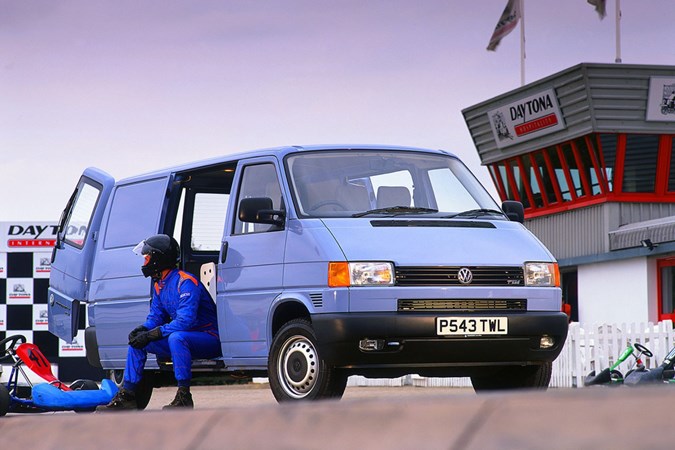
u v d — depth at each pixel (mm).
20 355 13727
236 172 11594
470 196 11664
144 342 11297
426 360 10250
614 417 2293
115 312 12844
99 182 13984
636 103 36781
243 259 11117
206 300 11648
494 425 2402
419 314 10148
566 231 39031
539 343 10648
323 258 10219
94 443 3613
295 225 10641
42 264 24531
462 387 25625
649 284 35594
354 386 27219
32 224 24578
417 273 10258
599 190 37562
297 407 2988
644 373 19625
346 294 10055
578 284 38594
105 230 13367
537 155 39688
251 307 10945
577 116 37344
